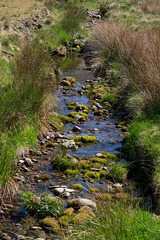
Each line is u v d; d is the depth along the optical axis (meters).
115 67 10.38
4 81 7.30
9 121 5.46
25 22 14.06
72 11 18.73
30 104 6.10
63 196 4.39
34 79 6.47
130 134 5.83
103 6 23.39
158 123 5.84
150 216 3.44
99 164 5.30
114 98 8.41
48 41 13.20
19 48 10.49
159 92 6.23
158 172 4.66
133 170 5.21
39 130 6.19
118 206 3.56
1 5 18.55
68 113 7.58
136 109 7.03
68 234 3.51
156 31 11.02
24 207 4.14
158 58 7.08
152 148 5.15
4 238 3.50
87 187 4.68
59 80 9.82
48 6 20.34
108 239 3.08
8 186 4.39
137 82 7.76
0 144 4.75
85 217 3.70
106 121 7.27
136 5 22.72
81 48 14.03
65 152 5.75
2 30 11.65
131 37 10.36
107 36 11.43
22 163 5.23
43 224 3.76
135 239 3.03
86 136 6.30
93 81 9.93
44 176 4.87
